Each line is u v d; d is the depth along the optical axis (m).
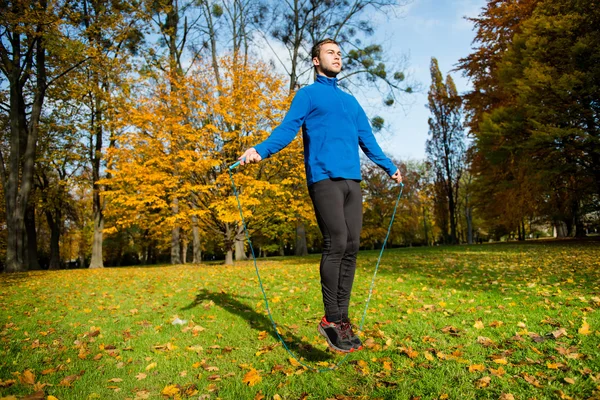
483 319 3.66
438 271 7.75
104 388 2.47
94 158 18.98
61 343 3.52
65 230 33.38
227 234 13.93
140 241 34.50
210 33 19.56
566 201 17.70
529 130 15.48
